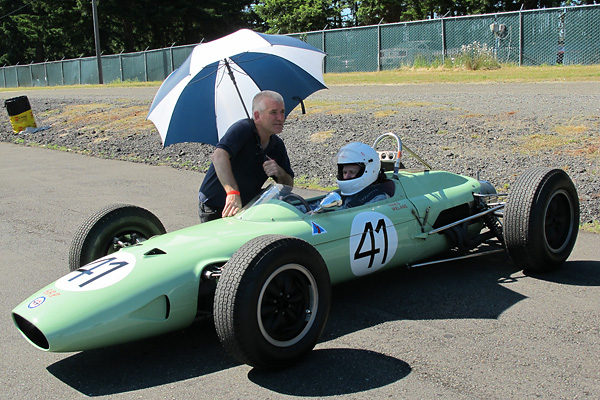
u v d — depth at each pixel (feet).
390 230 15.81
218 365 12.41
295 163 34.50
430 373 11.59
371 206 15.94
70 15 172.86
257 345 11.19
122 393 11.43
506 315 14.24
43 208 28.63
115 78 124.67
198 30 179.01
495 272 17.43
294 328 11.98
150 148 44.37
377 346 12.89
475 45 75.10
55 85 140.87
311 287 12.23
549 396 10.61
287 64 17.71
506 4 125.18
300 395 11.02
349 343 13.11
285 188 15.07
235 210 15.28
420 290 16.21
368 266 15.43
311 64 17.84
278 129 16.30
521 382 11.11
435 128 37.37
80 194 31.48
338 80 71.61
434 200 17.34
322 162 33.91
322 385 11.34
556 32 71.72
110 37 181.68
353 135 38.47
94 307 11.66
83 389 11.68
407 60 82.33
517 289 15.93
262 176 17.08
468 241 17.56
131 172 37.22
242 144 16.20
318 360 12.37
